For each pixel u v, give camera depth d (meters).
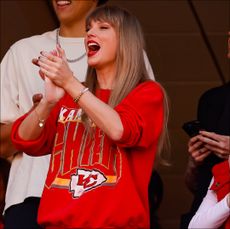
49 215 8.39
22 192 9.86
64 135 8.79
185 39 17.22
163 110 8.89
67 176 8.56
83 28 10.86
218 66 17.47
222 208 9.02
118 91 8.77
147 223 8.50
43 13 15.77
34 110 8.66
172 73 17.55
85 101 8.39
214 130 11.34
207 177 11.02
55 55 8.61
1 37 16.09
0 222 10.48
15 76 10.68
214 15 16.86
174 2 16.66
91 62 9.01
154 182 11.89
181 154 17.44
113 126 8.34
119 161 8.52
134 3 16.66
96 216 8.30
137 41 9.04
